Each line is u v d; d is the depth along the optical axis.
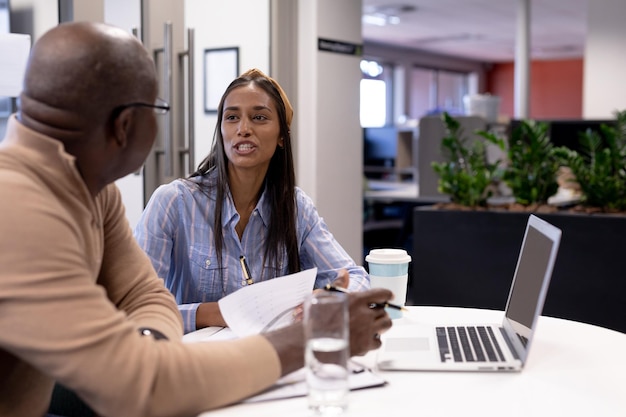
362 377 1.20
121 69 1.01
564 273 2.98
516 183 3.44
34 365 0.95
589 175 3.23
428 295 3.34
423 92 14.62
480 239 3.19
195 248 1.80
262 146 1.75
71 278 0.95
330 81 4.25
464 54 14.48
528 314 1.29
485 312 1.72
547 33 11.71
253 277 1.82
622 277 2.86
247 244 1.82
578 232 2.94
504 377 1.22
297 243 1.90
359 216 4.61
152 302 1.30
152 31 3.23
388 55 13.00
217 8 4.02
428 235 3.31
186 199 1.81
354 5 4.40
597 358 1.33
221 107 1.80
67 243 0.96
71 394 1.34
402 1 8.86
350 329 1.20
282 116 1.81
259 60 3.95
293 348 1.13
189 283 1.83
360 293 1.24
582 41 12.64
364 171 7.50
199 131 4.10
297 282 1.42
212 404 1.03
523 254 1.46
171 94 3.29
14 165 0.97
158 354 1.00
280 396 1.11
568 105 15.14
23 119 1.02
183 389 1.00
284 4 3.99
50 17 2.89
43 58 0.99
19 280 0.91
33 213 0.93
